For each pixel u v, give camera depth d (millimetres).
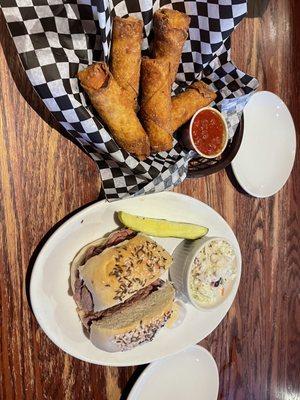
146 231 388
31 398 360
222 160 418
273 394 564
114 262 356
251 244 519
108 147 349
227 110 418
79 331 381
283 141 515
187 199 421
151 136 364
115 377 414
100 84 332
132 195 374
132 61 345
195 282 410
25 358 356
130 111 345
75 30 330
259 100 487
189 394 463
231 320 509
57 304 369
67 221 356
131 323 365
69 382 384
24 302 352
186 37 365
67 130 348
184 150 399
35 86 319
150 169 371
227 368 511
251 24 484
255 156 490
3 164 333
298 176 570
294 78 542
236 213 496
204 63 396
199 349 458
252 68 492
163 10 363
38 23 316
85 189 375
